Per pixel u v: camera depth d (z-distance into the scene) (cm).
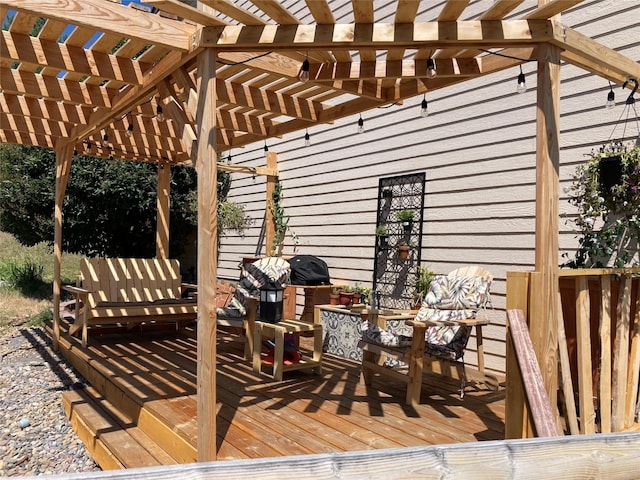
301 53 325
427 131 548
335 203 679
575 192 413
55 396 479
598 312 314
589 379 271
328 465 116
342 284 655
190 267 1068
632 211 360
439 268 527
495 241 475
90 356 519
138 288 638
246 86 416
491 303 474
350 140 655
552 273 251
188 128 310
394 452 123
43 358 591
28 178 873
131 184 884
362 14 249
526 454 138
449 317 396
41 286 1034
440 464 127
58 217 600
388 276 588
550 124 255
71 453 371
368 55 328
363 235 632
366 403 374
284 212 781
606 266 388
